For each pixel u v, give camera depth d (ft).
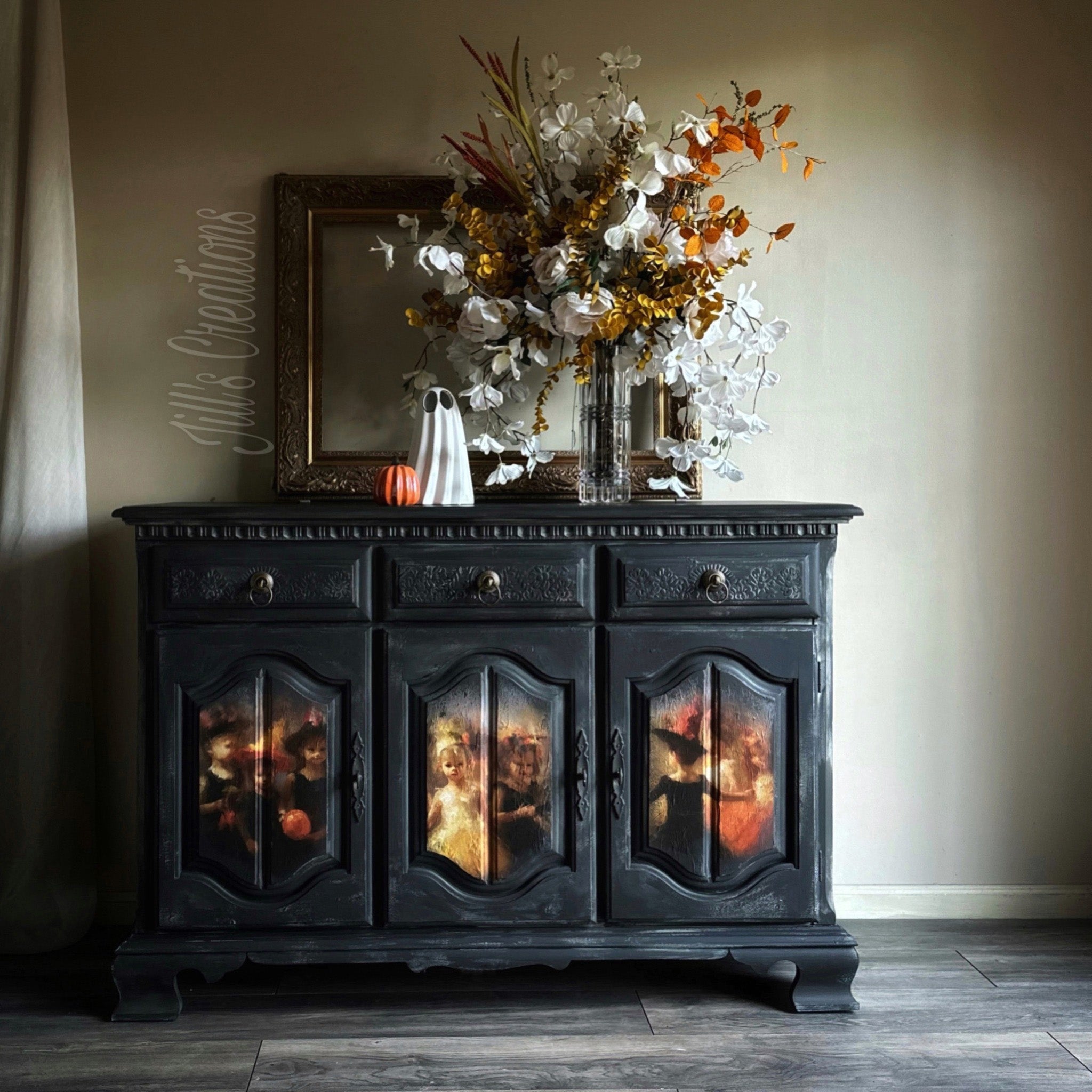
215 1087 6.19
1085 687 8.91
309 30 8.59
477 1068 6.42
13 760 8.21
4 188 8.31
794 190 8.77
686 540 7.11
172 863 6.98
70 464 8.36
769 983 7.64
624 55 7.83
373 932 7.04
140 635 7.06
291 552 7.02
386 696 7.02
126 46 8.54
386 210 8.54
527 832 7.04
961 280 8.83
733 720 7.09
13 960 8.02
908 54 8.77
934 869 8.92
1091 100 8.80
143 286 8.59
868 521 8.86
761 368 7.86
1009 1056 6.56
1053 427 8.87
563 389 8.64
